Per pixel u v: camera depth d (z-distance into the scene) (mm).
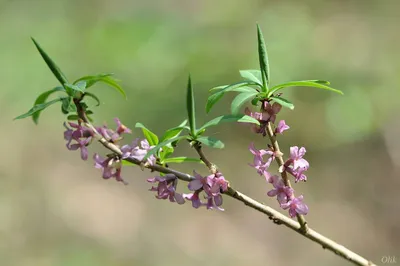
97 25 11102
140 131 8992
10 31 10688
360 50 10141
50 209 7922
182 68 9992
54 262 7016
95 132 2203
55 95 9609
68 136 2189
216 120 2066
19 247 7203
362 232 7578
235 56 10156
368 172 8422
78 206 8031
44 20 11148
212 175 2117
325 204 8078
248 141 9133
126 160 2199
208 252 7469
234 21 11109
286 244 7520
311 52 10148
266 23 10859
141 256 7324
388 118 8859
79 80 2242
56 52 10227
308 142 8992
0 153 8656
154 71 10016
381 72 9547
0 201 7848
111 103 9469
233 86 2098
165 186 2131
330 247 2389
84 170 8844
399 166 8320
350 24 10859
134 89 9742
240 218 8008
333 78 9555
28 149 8883
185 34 10742
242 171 8586
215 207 2111
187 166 8570
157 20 11078
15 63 9883
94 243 7406
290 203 2111
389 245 7379
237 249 7480
